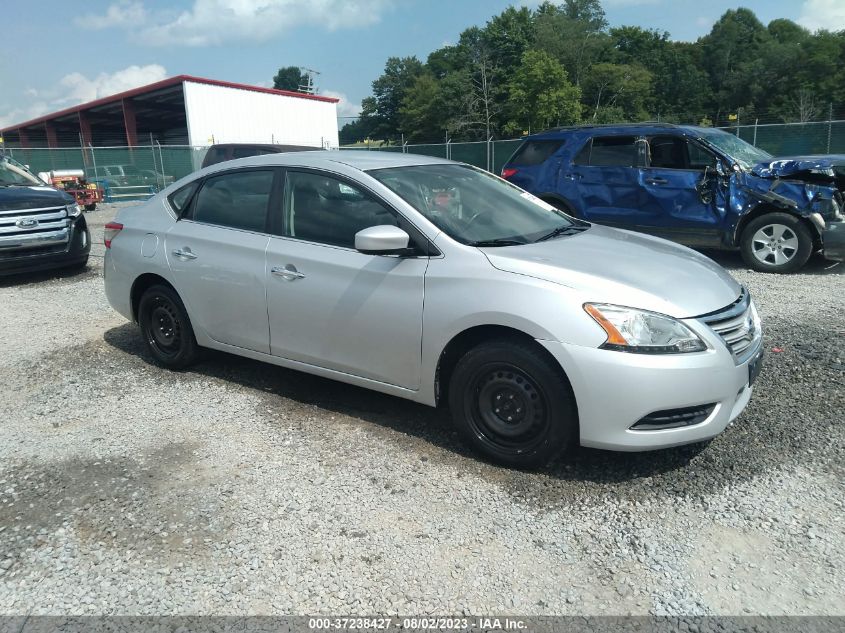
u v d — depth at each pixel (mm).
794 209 7613
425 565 2711
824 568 2643
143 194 28047
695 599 2494
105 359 5355
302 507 3135
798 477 3295
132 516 3090
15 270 8328
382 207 3814
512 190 4652
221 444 3797
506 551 2791
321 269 3936
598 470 3410
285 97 42688
